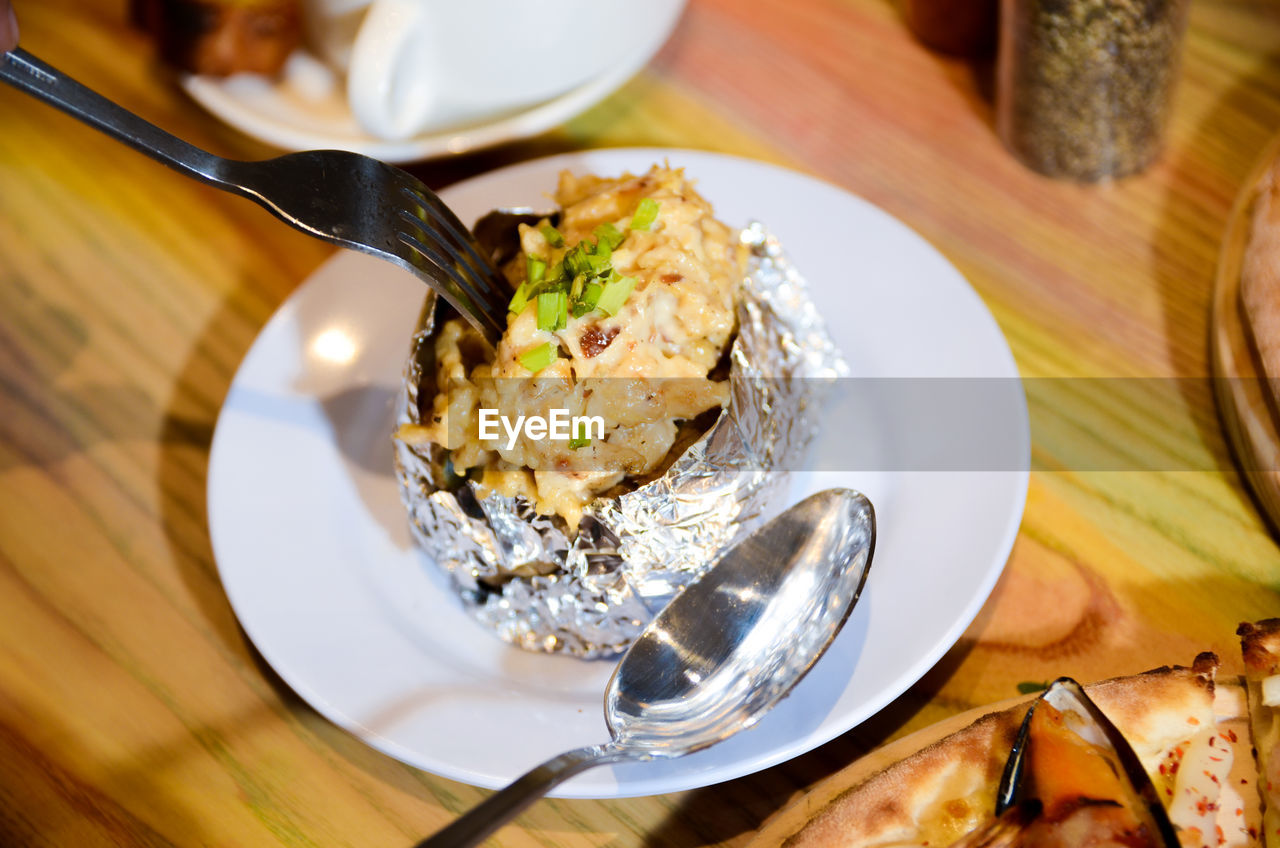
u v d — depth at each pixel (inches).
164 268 20.2
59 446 18.8
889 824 14.5
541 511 16.1
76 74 22.0
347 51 20.1
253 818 16.1
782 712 15.5
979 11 20.4
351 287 18.8
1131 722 14.7
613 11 20.0
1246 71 20.1
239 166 15.2
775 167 19.0
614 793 15.1
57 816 16.2
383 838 15.9
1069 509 17.2
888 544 16.5
